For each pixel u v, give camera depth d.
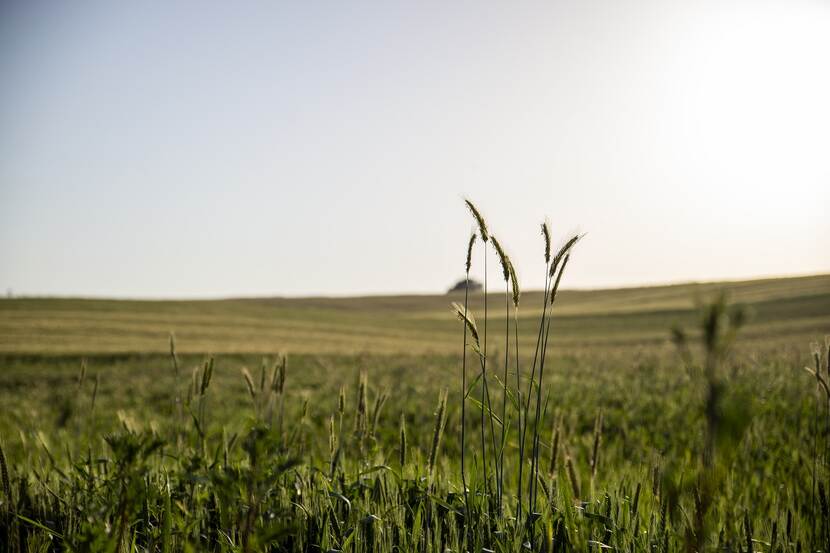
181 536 3.54
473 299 125.00
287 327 70.56
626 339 62.88
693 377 1.44
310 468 4.59
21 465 5.68
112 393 24.77
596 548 3.34
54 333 53.12
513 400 3.64
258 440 2.80
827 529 3.55
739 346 40.41
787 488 4.94
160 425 7.94
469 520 3.69
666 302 100.62
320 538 3.69
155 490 3.93
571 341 62.06
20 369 35.78
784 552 3.50
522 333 72.38
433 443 4.09
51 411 18.08
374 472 4.59
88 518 3.44
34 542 3.70
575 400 15.32
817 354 3.85
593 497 4.15
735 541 3.45
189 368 36.38
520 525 3.55
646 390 17.75
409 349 53.84
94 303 78.19
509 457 6.11
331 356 43.41
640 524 3.76
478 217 3.43
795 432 7.70
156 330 58.50
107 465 4.64
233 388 24.20
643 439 9.02
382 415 13.23
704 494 1.86
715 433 1.40
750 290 98.31
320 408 14.59
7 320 60.34
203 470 3.94
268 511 3.59
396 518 3.77
